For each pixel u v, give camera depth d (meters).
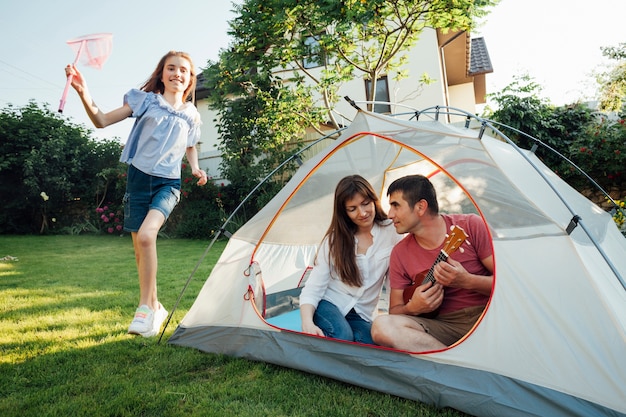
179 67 2.65
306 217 3.13
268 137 9.59
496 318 1.79
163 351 2.59
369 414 1.79
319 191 2.93
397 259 2.26
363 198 2.36
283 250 3.25
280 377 2.17
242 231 2.86
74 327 3.08
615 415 1.48
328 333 2.29
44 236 10.93
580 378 1.58
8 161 11.44
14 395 2.01
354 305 2.43
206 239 9.53
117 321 3.23
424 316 2.14
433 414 1.76
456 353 1.86
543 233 1.79
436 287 2.02
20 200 11.68
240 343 2.49
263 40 7.54
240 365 2.34
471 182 1.99
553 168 7.61
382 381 1.98
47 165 11.48
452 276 1.93
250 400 1.94
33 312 3.51
